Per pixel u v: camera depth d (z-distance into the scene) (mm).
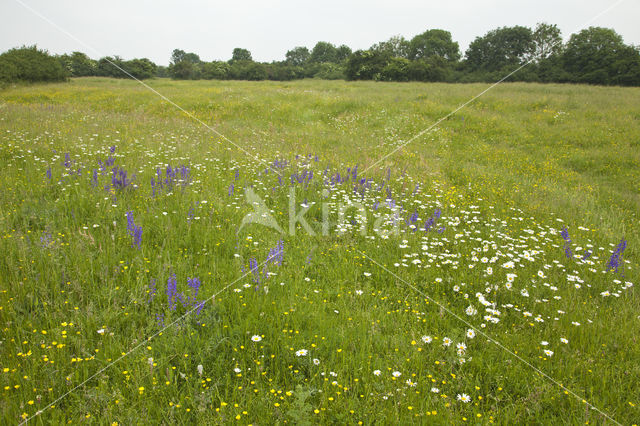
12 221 5430
